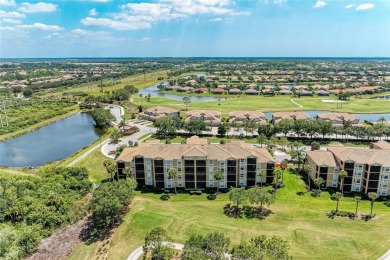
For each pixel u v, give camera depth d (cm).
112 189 8556
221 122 18250
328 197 9600
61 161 13162
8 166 12875
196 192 9962
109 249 7262
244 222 8106
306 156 11456
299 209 8806
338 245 7050
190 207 9038
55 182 10012
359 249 6906
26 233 7481
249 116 18475
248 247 5869
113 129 18288
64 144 16188
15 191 9281
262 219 8262
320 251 6862
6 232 6975
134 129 17175
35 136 17838
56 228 8294
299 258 6625
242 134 16150
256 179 10406
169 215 8462
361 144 14562
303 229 7706
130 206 9125
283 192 9881
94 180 11112
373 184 9600
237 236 7406
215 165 10131
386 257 6612
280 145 14412
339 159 10081
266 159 10300
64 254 7281
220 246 6016
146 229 7806
